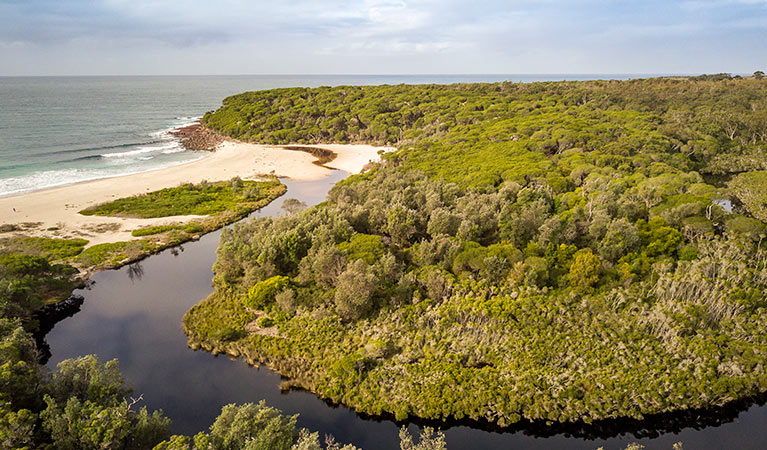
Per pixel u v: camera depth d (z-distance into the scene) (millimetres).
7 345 31344
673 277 43688
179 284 55750
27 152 126375
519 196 66312
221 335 42469
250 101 195750
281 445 25875
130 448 27578
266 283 48156
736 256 47906
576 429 32875
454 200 70500
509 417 32562
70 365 31594
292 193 99500
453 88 193125
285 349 40594
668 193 66938
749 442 31953
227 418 28328
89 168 113625
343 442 31969
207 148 146250
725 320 39750
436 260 51875
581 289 44656
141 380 38250
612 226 51219
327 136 159875
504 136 107562
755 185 82750
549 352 37531
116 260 60250
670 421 33156
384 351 38812
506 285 45344
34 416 25891
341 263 49219
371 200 69500
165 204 85375
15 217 75625
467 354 38500
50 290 50750
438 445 27219
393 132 149500
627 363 36156
